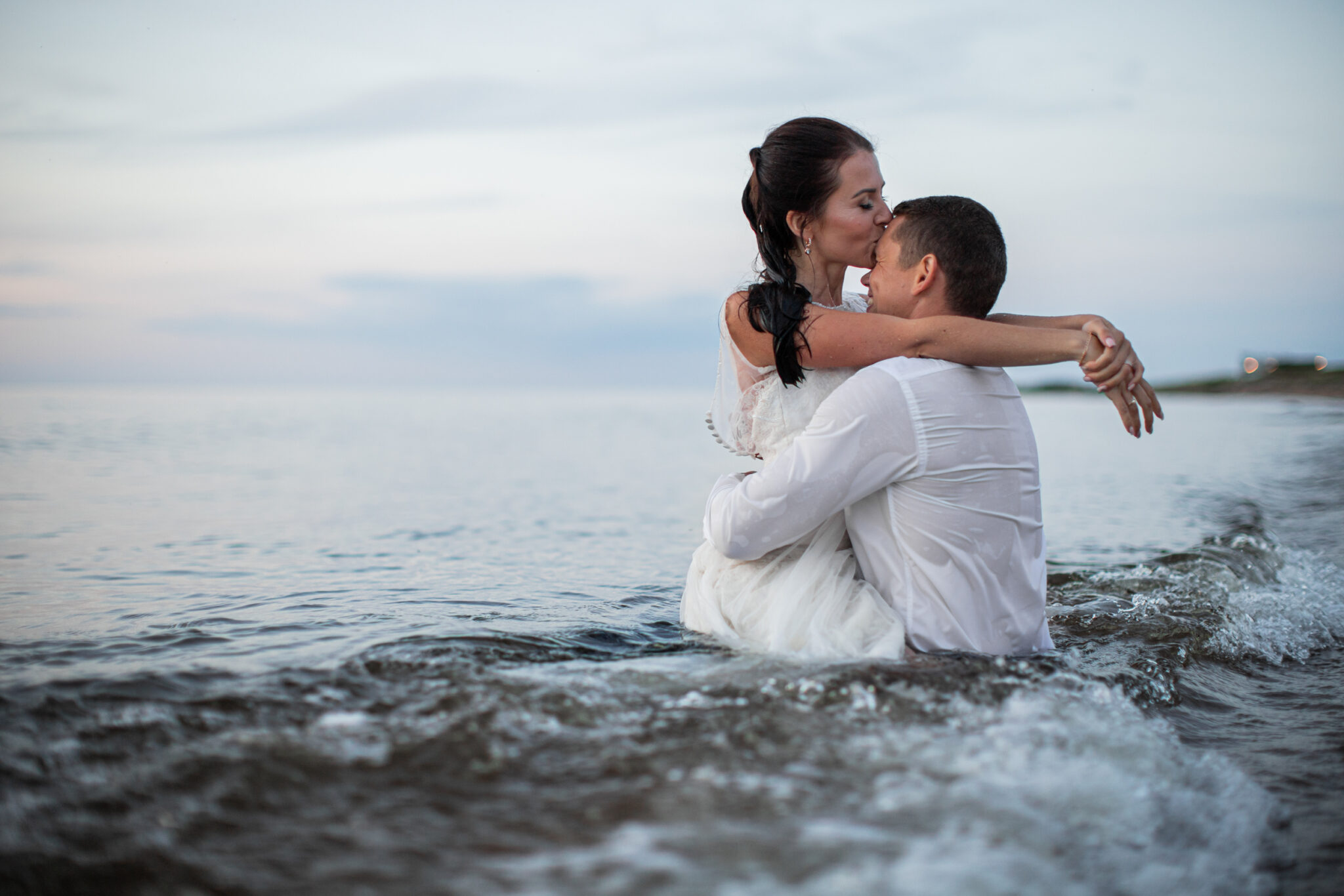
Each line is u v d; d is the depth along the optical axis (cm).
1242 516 525
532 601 304
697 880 112
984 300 214
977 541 212
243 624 258
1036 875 115
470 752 152
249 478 749
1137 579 339
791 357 217
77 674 199
